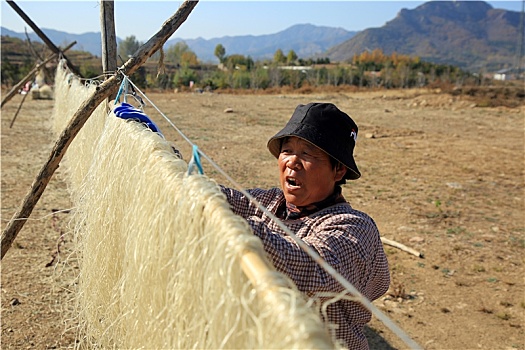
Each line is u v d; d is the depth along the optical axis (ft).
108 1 15.93
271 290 3.85
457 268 20.20
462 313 16.88
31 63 139.13
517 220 26.40
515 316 16.72
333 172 7.00
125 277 7.94
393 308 17.07
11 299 15.58
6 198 25.86
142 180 7.36
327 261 5.86
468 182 34.30
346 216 6.57
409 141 51.31
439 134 56.75
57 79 39.04
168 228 6.07
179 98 93.09
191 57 346.95
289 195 7.02
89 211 10.73
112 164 9.34
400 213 26.96
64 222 20.81
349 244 6.21
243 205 7.75
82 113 11.09
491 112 83.30
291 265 5.67
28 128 48.34
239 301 4.32
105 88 11.07
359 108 87.51
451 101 94.99
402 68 210.59
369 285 6.84
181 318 5.52
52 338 13.75
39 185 11.39
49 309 15.16
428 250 21.89
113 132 10.02
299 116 6.89
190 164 6.05
